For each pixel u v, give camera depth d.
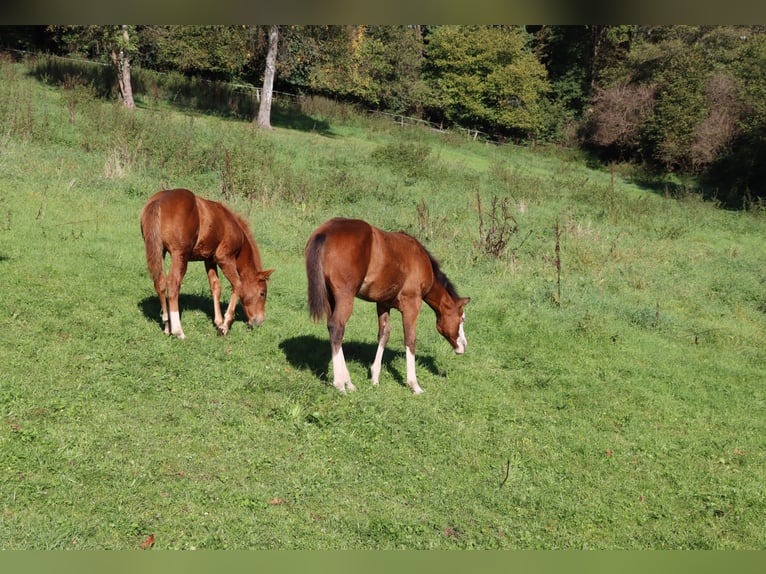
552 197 26.47
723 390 9.82
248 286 8.77
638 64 44.97
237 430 6.39
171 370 7.34
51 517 4.80
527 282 14.32
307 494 5.64
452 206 21.17
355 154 28.25
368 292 7.55
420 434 6.95
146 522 4.94
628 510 6.28
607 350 10.87
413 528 5.46
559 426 7.86
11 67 29.47
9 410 5.95
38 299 8.48
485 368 9.47
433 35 52.66
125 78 29.48
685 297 14.84
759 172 36.50
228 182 17.70
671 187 37.41
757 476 7.26
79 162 17.09
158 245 7.75
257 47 35.66
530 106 51.22
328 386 7.53
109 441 5.80
